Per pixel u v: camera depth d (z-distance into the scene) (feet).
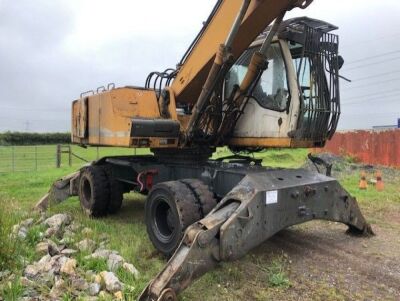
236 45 18.13
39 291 12.82
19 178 42.93
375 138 55.01
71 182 26.78
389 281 14.84
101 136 22.74
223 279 14.89
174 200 16.26
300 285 14.51
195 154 21.21
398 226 22.54
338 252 17.90
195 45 19.69
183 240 13.38
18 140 152.56
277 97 18.20
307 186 16.53
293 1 16.02
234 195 14.99
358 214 19.39
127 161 24.39
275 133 18.33
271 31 17.07
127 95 21.31
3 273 13.80
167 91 21.12
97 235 19.49
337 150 62.59
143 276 14.85
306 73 17.87
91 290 12.94
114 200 24.45
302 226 22.16
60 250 16.70
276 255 17.53
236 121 19.84
